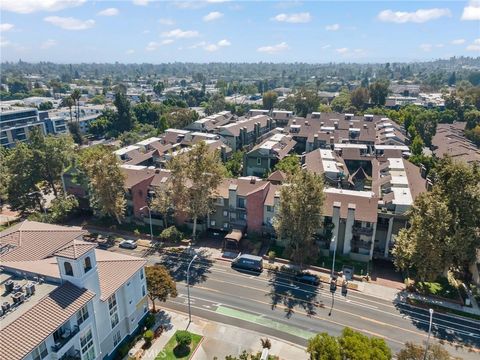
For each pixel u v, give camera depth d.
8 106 161.38
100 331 38.66
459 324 47.28
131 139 136.75
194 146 66.75
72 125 145.88
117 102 158.75
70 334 33.22
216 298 52.34
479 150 116.06
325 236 62.53
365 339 32.31
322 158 96.25
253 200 65.94
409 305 50.94
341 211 61.47
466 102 182.25
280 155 103.00
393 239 60.78
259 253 64.00
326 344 31.45
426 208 50.69
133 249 65.94
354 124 135.88
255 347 43.09
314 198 55.06
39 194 84.44
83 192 79.25
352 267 59.47
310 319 48.03
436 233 49.00
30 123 142.50
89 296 34.81
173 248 66.00
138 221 74.75
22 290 34.94
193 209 65.44
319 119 145.25
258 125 136.12
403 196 62.88
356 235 60.97
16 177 79.56
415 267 56.56
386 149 106.50
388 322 47.56
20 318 30.70
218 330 45.91
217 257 62.94
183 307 50.41
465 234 48.94
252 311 49.56
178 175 65.44
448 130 143.00
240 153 114.31
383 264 61.56
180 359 40.97
